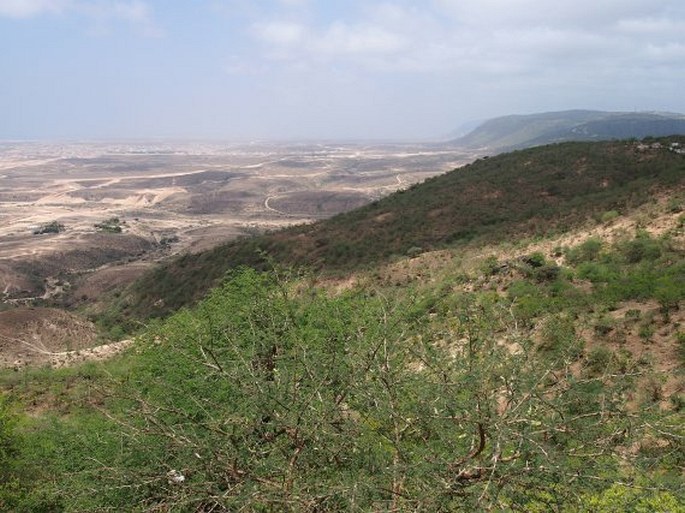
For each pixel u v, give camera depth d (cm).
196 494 506
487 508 388
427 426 479
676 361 1093
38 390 1728
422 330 558
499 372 454
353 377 499
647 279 1647
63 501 770
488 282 2131
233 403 579
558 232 3130
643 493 450
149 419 551
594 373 1021
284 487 465
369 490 429
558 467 393
